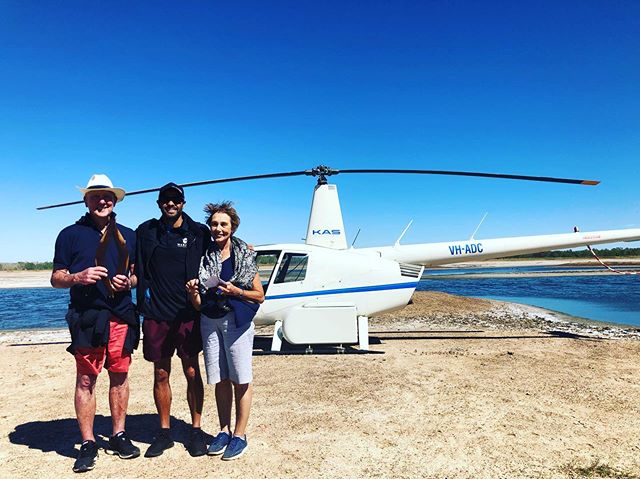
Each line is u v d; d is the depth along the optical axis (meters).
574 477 3.27
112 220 3.41
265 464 3.53
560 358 7.20
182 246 3.60
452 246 8.91
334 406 4.88
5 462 3.65
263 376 6.14
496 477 3.29
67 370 6.96
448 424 4.34
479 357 7.30
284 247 7.91
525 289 25.55
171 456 3.69
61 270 3.44
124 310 3.57
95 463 3.54
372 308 7.81
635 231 9.16
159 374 3.67
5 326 13.74
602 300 18.88
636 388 5.48
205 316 3.58
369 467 3.47
